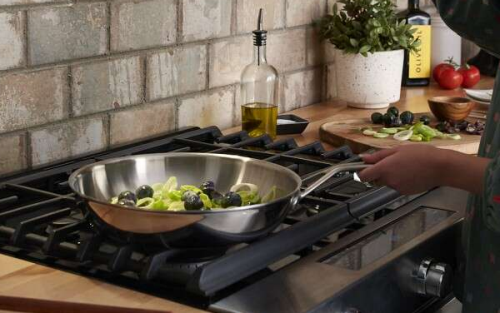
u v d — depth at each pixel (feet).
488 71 11.62
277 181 5.22
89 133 6.78
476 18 4.97
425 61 10.60
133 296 4.19
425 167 4.83
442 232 5.21
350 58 8.96
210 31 7.83
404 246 4.88
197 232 4.33
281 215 4.63
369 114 8.92
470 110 8.37
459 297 5.55
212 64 7.93
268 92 7.61
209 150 6.72
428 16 10.54
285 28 8.87
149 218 4.30
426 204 5.77
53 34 6.34
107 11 6.75
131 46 7.02
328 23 9.22
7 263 4.58
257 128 7.54
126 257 4.40
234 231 4.42
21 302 3.94
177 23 7.45
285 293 4.18
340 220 5.18
